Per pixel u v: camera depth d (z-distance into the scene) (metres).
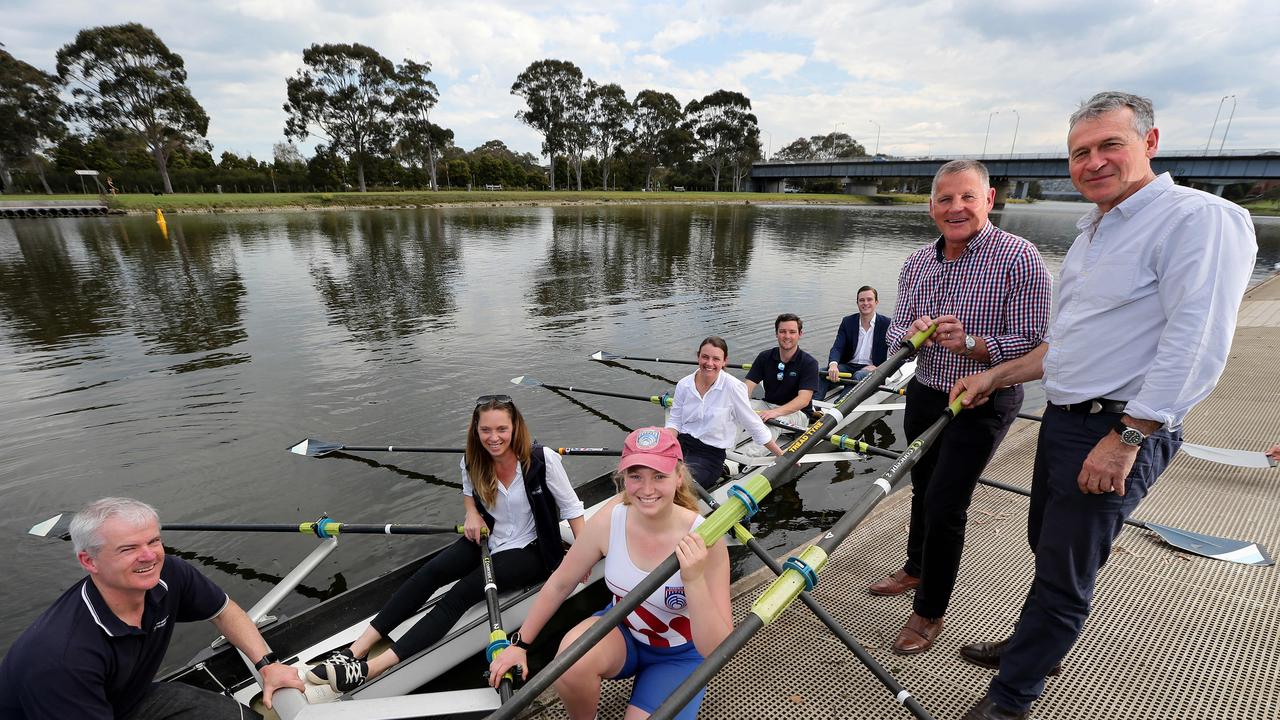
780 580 1.85
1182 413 1.79
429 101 68.56
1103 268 1.98
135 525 2.02
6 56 54.66
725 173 90.06
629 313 12.38
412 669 2.98
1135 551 3.48
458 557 3.34
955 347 2.66
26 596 3.90
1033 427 5.78
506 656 2.48
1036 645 2.14
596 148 85.31
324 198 52.94
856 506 2.12
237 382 7.89
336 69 61.69
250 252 21.98
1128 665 2.62
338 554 4.42
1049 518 2.13
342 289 14.67
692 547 1.91
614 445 6.24
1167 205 1.84
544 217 44.44
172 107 55.28
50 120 58.53
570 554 2.53
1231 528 3.73
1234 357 7.55
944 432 2.70
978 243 2.65
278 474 5.52
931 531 2.66
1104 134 1.90
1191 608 2.97
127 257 20.23
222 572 4.22
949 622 2.97
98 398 7.28
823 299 13.93
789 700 2.52
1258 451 4.78
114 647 2.08
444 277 16.66
